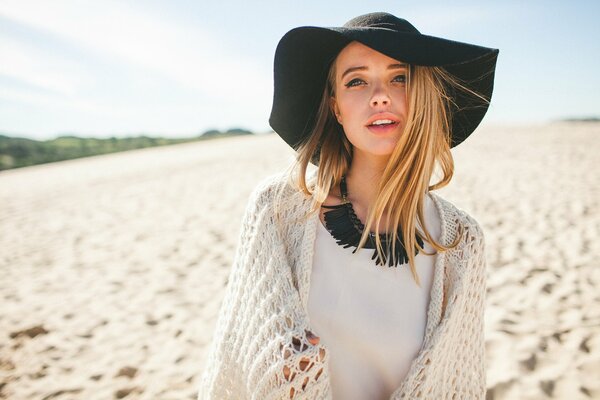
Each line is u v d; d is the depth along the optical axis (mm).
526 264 4273
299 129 1326
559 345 2896
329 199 1205
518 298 3602
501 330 3092
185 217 7840
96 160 32219
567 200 6910
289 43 1145
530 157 12734
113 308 4148
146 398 2795
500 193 7691
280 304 1053
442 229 1156
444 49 981
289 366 972
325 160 1219
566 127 28000
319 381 981
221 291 4320
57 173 21703
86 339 3602
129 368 3135
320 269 1121
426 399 1034
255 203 1183
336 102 1188
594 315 3250
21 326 3848
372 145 1073
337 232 1129
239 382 1124
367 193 1192
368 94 1059
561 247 4715
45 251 6395
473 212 6410
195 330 3600
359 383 1088
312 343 992
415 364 1032
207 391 1203
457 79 1235
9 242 7098
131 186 12734
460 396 1135
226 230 6598
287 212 1187
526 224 5672
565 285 3775
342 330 1086
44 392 2930
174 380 2961
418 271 1113
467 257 1131
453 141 1391
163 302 4191
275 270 1093
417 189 1097
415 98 1053
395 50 961
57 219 8797
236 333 1140
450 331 1073
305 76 1238
